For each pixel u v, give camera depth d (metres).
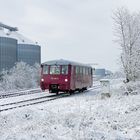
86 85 37.19
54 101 24.05
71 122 12.41
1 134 10.88
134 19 32.12
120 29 31.81
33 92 36.16
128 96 22.45
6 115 14.88
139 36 31.11
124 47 31.02
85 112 15.12
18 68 51.09
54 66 31.09
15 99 26.53
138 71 28.95
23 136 10.05
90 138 9.51
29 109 15.62
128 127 11.60
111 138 9.56
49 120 12.95
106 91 24.17
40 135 10.16
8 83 46.31
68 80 30.50
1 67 99.81
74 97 26.88
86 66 37.09
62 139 9.49
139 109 15.62
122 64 29.52
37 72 55.31
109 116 13.92
